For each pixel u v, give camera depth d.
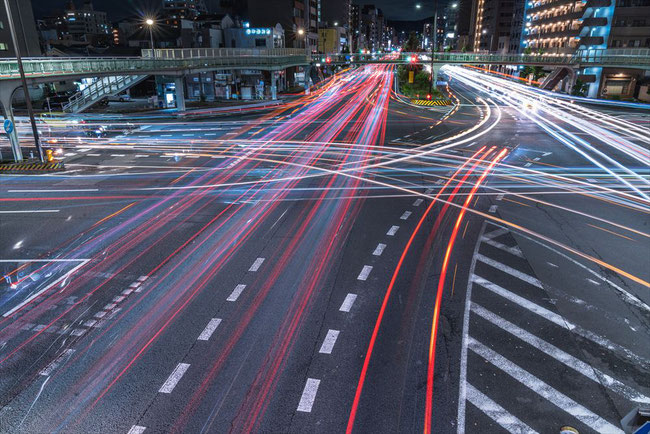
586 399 6.62
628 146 27.45
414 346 7.86
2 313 9.12
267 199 16.62
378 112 44.59
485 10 131.62
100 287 10.09
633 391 6.78
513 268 10.76
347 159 23.75
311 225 13.82
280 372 7.27
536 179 19.34
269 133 32.97
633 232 13.10
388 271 10.66
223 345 7.99
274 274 10.61
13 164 21.52
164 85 48.88
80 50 75.50
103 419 6.38
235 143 29.00
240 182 19.14
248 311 9.05
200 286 10.08
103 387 7.00
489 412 6.38
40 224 14.11
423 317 8.73
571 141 28.94
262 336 8.23
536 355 7.60
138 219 14.51
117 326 8.61
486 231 13.14
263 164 22.69
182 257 11.59
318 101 56.69
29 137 31.50
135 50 71.06
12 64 22.17
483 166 21.91
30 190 18.09
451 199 16.38
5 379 7.22
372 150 26.23
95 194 17.44
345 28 147.50
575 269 10.71
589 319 8.63
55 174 20.83
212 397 6.76
